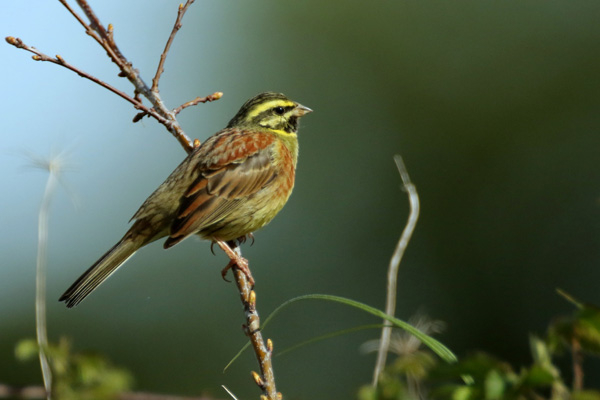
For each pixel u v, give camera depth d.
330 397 14.52
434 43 17.70
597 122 16.44
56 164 7.31
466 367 5.08
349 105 17.61
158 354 14.27
